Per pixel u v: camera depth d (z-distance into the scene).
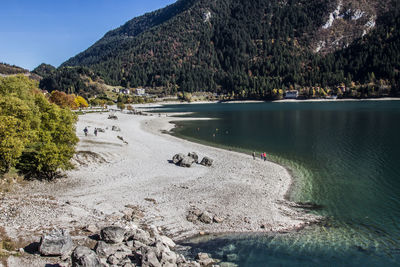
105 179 38.75
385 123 90.81
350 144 61.66
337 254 21.89
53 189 33.62
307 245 23.25
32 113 39.84
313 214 29.38
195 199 32.47
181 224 26.58
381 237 24.50
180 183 37.97
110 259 18.42
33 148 40.25
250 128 92.19
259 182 39.09
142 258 18.11
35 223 22.89
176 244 23.19
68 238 19.27
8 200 27.12
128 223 25.09
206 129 92.06
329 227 26.50
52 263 17.72
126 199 31.58
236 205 31.19
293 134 77.88
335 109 154.25
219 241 23.86
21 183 33.19
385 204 31.33
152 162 48.62
